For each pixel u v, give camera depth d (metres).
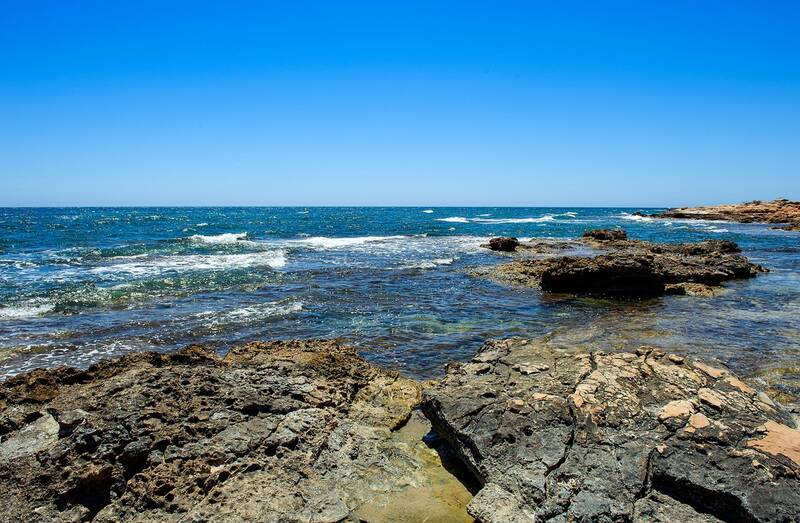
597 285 17.48
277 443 5.72
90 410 5.93
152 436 5.49
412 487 5.43
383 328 12.48
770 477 4.59
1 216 82.81
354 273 21.47
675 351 10.26
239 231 49.97
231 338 11.53
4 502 4.68
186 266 22.78
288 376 7.62
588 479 4.95
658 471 4.93
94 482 4.92
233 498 4.82
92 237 38.59
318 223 68.31
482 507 4.79
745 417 5.44
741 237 44.16
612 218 94.69
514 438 5.58
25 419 5.90
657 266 17.95
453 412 6.18
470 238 43.94
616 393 6.00
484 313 14.31
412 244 36.78
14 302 14.59
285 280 19.30
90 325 12.36
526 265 22.14
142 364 7.75
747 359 9.73
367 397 7.57
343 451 5.86
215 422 5.93
